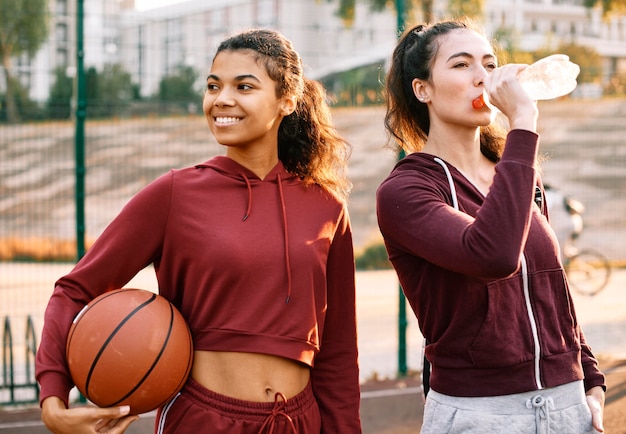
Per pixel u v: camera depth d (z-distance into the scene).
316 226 2.48
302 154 2.57
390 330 8.09
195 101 14.38
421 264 2.36
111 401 2.21
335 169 2.64
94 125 14.69
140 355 2.20
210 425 2.29
